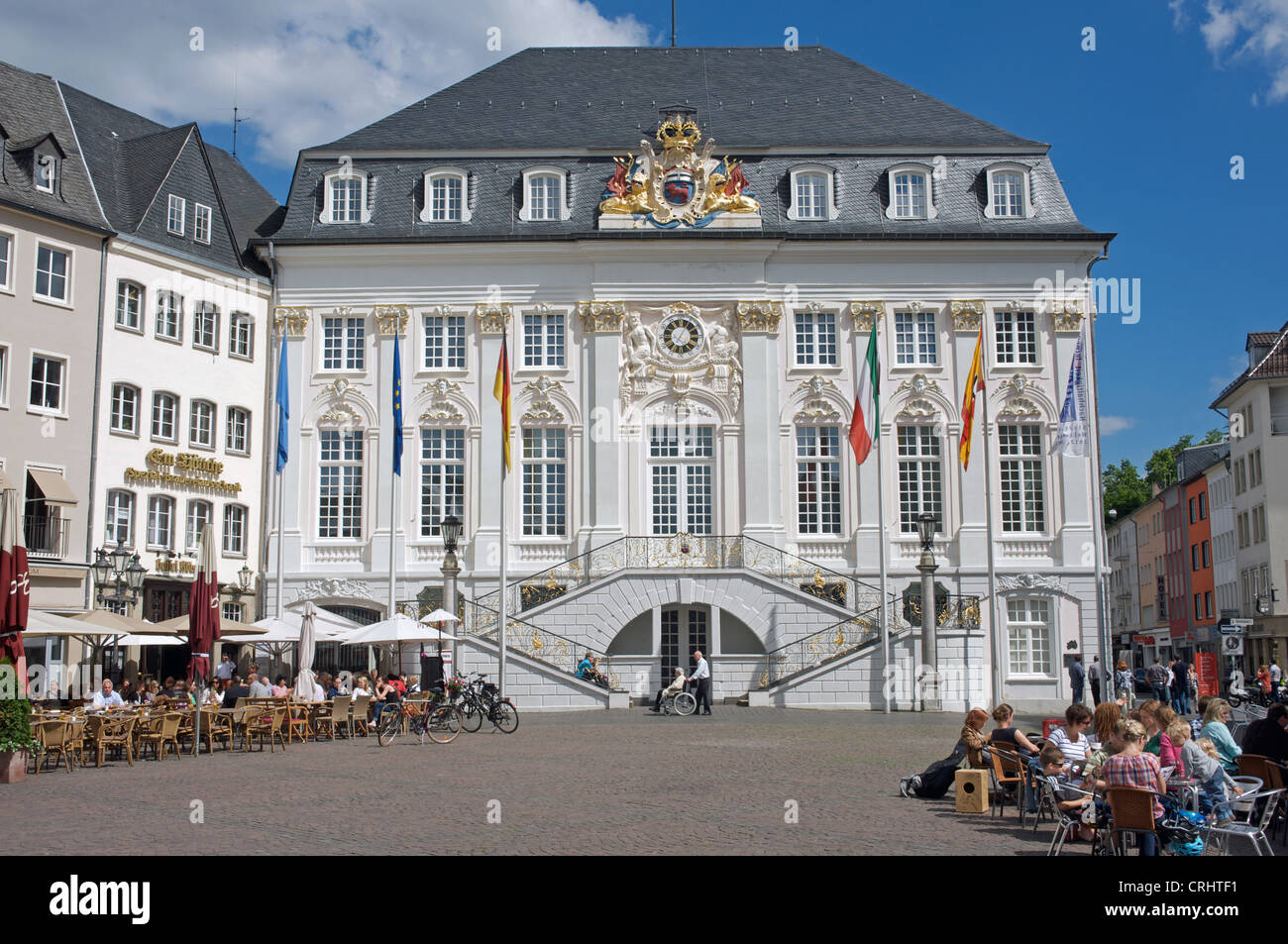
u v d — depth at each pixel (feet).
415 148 130.72
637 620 122.01
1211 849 40.16
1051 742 45.60
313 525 125.08
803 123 136.15
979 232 127.03
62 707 84.53
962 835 42.14
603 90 140.67
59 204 110.73
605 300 126.11
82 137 121.80
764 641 114.93
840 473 126.00
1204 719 46.80
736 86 141.69
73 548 107.34
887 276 128.06
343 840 39.93
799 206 129.29
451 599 110.83
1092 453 125.90
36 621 79.61
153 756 73.61
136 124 133.08
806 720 97.35
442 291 127.03
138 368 114.52
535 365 127.03
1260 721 47.88
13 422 104.32
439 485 125.49
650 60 145.48
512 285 127.24
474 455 124.98
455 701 84.02
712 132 134.62
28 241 106.93
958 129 135.33
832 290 127.75
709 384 125.70
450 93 139.74
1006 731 49.67
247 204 137.69
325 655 123.54
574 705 108.37
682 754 69.92
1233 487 213.46
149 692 93.91
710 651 115.75
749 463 124.26
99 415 110.73
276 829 42.39
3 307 104.47
